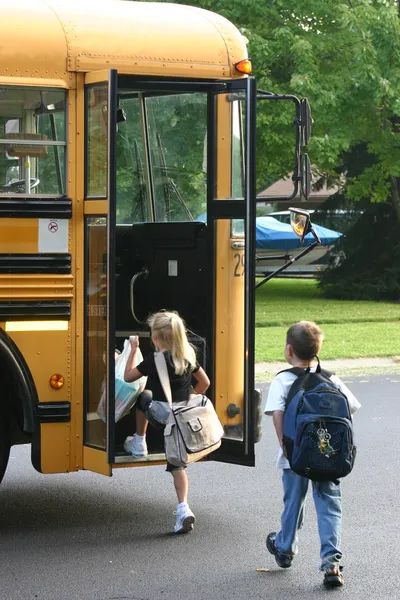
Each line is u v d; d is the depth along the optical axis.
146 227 8.96
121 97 8.91
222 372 8.13
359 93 27.89
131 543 7.36
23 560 6.94
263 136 27.05
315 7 28.02
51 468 7.48
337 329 22.42
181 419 7.21
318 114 27.47
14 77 7.29
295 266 41.75
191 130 8.62
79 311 7.50
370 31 27.50
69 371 7.48
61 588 6.38
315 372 6.43
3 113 7.32
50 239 7.40
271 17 28.47
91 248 7.46
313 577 6.68
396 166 29.94
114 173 7.21
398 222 32.69
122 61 7.57
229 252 8.13
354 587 6.49
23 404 7.37
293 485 6.57
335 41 28.38
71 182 7.46
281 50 27.39
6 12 7.39
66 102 7.43
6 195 7.29
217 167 8.08
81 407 7.54
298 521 6.64
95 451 7.47
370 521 8.06
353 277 32.31
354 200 33.81
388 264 32.25
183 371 7.39
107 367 7.29
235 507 8.44
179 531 7.59
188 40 7.82
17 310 7.32
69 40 7.44
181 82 7.82
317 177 34.81
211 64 7.84
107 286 7.27
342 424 6.16
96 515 8.14
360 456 10.50
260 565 6.91
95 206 7.38
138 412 7.55
